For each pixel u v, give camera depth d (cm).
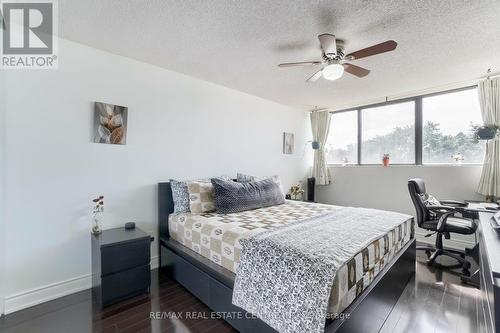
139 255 212
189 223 236
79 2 168
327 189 485
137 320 182
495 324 94
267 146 414
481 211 234
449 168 345
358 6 170
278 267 141
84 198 226
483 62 261
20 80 195
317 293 122
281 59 258
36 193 201
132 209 258
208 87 326
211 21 190
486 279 135
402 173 389
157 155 277
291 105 450
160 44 227
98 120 233
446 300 209
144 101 266
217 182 269
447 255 286
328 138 499
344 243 161
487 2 165
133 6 172
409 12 176
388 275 185
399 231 218
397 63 263
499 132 297
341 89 356
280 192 321
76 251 222
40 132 203
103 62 238
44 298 204
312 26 196
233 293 161
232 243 181
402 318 185
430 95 370
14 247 192
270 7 173
